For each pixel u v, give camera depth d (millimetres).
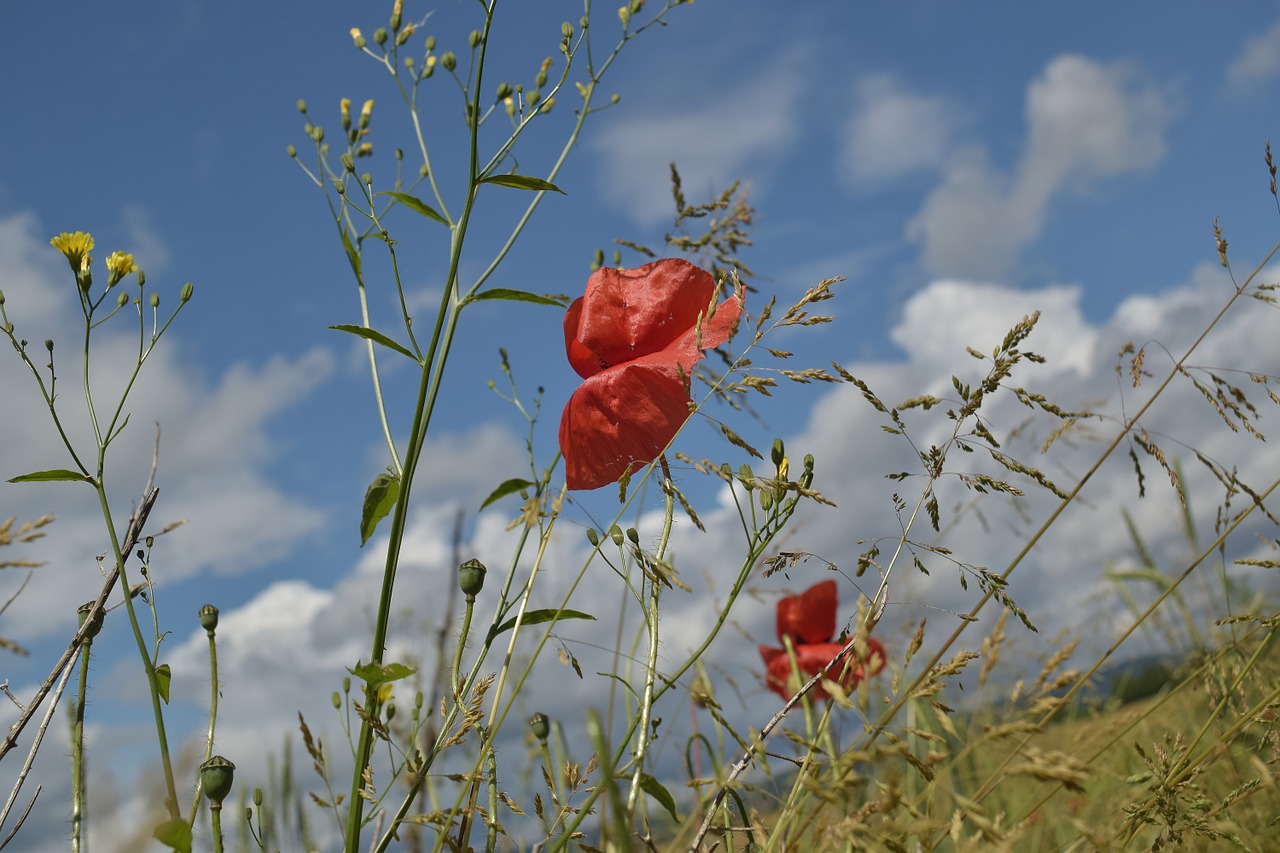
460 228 471
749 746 382
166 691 438
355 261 505
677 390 463
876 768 361
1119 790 457
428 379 457
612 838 421
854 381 416
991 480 421
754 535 408
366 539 458
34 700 425
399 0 532
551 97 518
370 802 425
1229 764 457
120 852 359
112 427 446
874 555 414
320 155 522
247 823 464
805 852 383
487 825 421
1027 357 420
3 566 363
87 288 455
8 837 408
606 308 481
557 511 415
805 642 707
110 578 444
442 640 504
